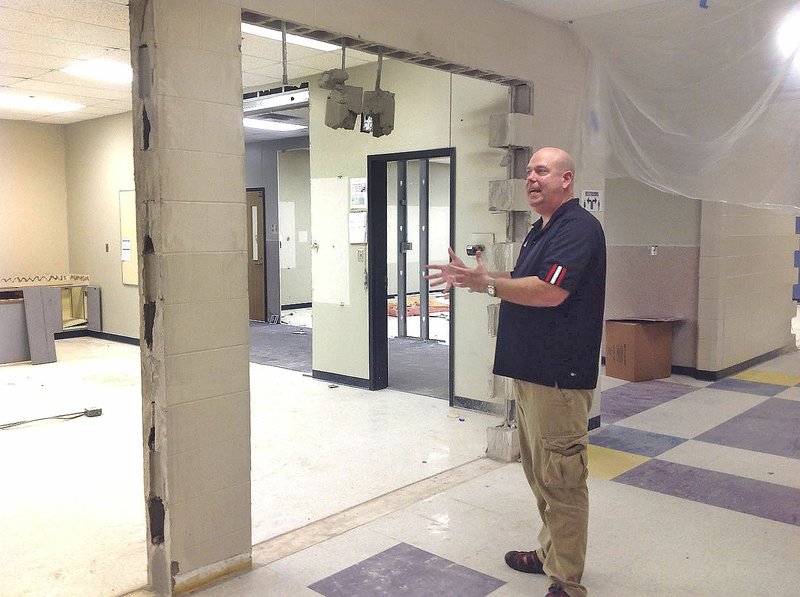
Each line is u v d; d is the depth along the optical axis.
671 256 6.47
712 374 6.24
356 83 5.77
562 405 2.36
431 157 5.36
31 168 8.61
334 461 4.09
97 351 7.95
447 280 2.41
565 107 4.22
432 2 3.30
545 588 2.62
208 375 2.60
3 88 6.52
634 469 3.95
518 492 3.58
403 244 8.45
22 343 7.23
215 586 2.65
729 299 6.34
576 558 2.42
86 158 8.57
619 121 4.49
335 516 3.30
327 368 6.23
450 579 2.70
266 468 3.98
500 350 2.53
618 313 6.83
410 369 6.70
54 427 4.85
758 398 5.61
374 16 3.04
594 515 3.31
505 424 4.14
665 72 4.22
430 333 8.82
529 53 3.91
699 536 3.08
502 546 2.97
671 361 6.50
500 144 3.92
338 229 5.98
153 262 2.46
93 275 8.75
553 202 2.48
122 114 7.98
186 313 2.52
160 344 2.47
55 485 3.75
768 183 4.48
